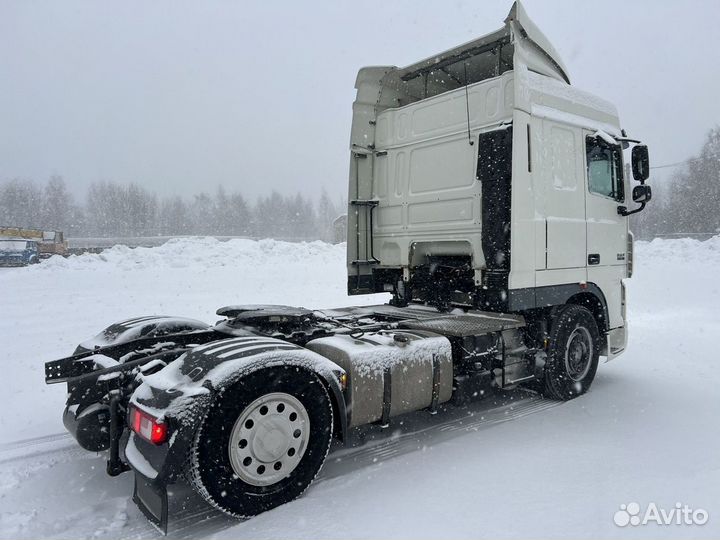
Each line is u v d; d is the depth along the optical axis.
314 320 4.22
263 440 2.80
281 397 2.88
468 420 4.30
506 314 4.79
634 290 14.05
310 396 3.00
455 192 5.03
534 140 4.55
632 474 3.11
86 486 3.19
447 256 5.32
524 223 4.41
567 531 2.46
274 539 2.49
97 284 14.12
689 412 4.39
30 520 2.77
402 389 3.54
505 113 4.70
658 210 49.06
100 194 70.88
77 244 42.31
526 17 4.50
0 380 5.60
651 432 3.89
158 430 2.50
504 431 4.00
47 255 28.56
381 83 5.92
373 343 3.55
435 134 5.27
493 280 4.54
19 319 9.18
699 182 43.84
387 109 5.90
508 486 2.98
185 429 2.53
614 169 5.68
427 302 5.46
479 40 5.11
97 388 3.30
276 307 4.39
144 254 19.69
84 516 2.83
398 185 5.68
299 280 15.37
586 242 5.17
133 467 2.65
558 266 4.82
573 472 3.16
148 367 3.17
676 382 5.44
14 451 3.70
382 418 3.44
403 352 3.57
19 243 24.97
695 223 43.91
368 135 5.91
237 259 20.12
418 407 3.67
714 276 16.80
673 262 21.50
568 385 4.85
